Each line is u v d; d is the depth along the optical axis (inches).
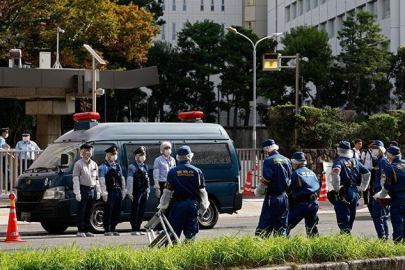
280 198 793.6
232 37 4722.0
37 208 1114.1
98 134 1136.2
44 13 2898.6
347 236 754.8
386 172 849.5
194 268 625.6
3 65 3026.6
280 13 5551.2
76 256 616.7
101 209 1122.0
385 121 1929.1
